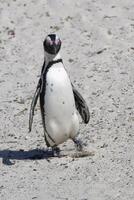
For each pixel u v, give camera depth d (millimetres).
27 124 32531
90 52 40844
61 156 27266
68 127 26812
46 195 22750
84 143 28281
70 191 22922
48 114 26438
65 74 26234
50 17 45438
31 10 46344
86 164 25641
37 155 27844
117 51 40469
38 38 43375
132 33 42469
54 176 24703
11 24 45156
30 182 24328
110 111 32688
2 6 47062
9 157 27922
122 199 21781
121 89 35594
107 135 29312
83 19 44500
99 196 22172
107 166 25125
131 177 23766
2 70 40188
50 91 26078
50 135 26969
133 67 38312
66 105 26281
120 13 44875
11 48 42562
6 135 31234
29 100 35812
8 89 37656
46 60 26328
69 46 41906
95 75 37875
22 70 40000
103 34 42594
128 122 30859
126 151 26750
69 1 46594
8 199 22766
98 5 45906
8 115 33969
